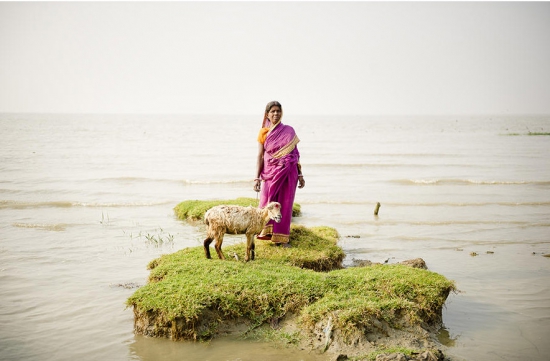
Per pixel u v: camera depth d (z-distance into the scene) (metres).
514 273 10.84
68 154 37.03
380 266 9.43
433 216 17.28
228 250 9.98
